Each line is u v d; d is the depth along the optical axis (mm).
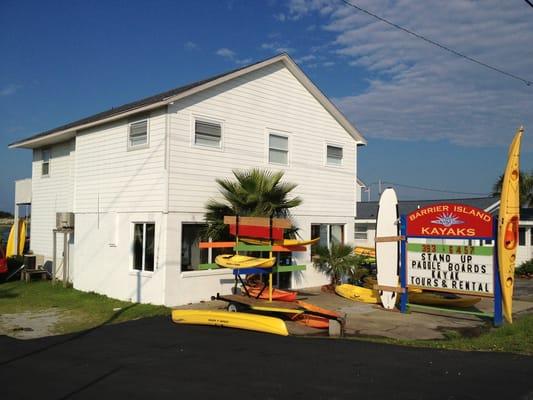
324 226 18219
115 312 12609
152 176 13891
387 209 13625
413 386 6367
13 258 19969
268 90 16266
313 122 17797
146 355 8133
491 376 6832
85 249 16375
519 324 10867
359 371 7098
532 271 24406
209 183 14477
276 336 9711
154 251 13750
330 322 9977
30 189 22047
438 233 12492
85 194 16516
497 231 11438
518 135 11180
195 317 10836
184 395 6023
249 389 6262
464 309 13664
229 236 14555
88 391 6188
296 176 17078
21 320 11695
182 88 15484
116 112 15398
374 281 15836
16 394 6086
